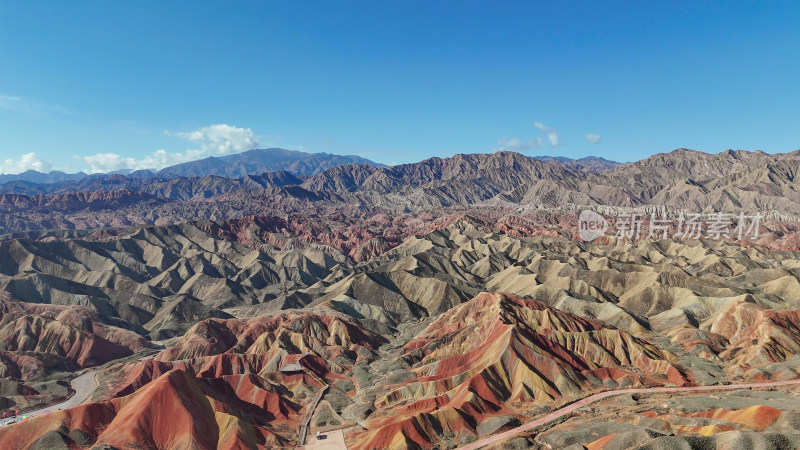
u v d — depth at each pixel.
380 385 168.75
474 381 148.00
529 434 127.38
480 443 125.75
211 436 128.88
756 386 150.62
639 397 146.50
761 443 96.38
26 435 120.81
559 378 153.88
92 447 118.00
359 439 131.75
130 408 129.62
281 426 144.38
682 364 170.25
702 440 101.25
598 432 118.69
